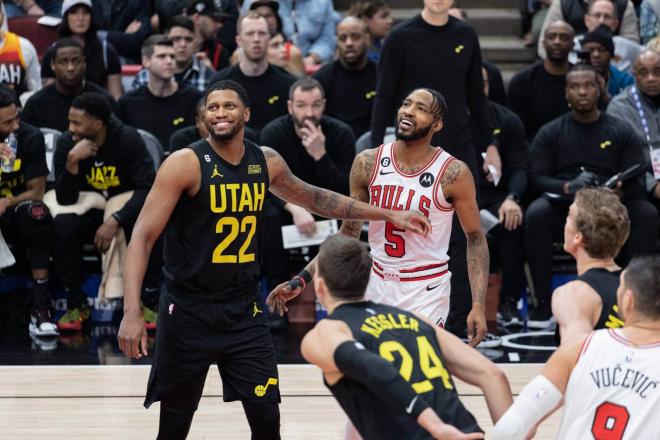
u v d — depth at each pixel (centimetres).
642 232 1362
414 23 1179
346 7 2041
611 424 563
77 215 1349
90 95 1314
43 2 1830
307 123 1328
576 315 641
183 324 787
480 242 871
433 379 587
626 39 1727
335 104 1531
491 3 2080
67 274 1356
